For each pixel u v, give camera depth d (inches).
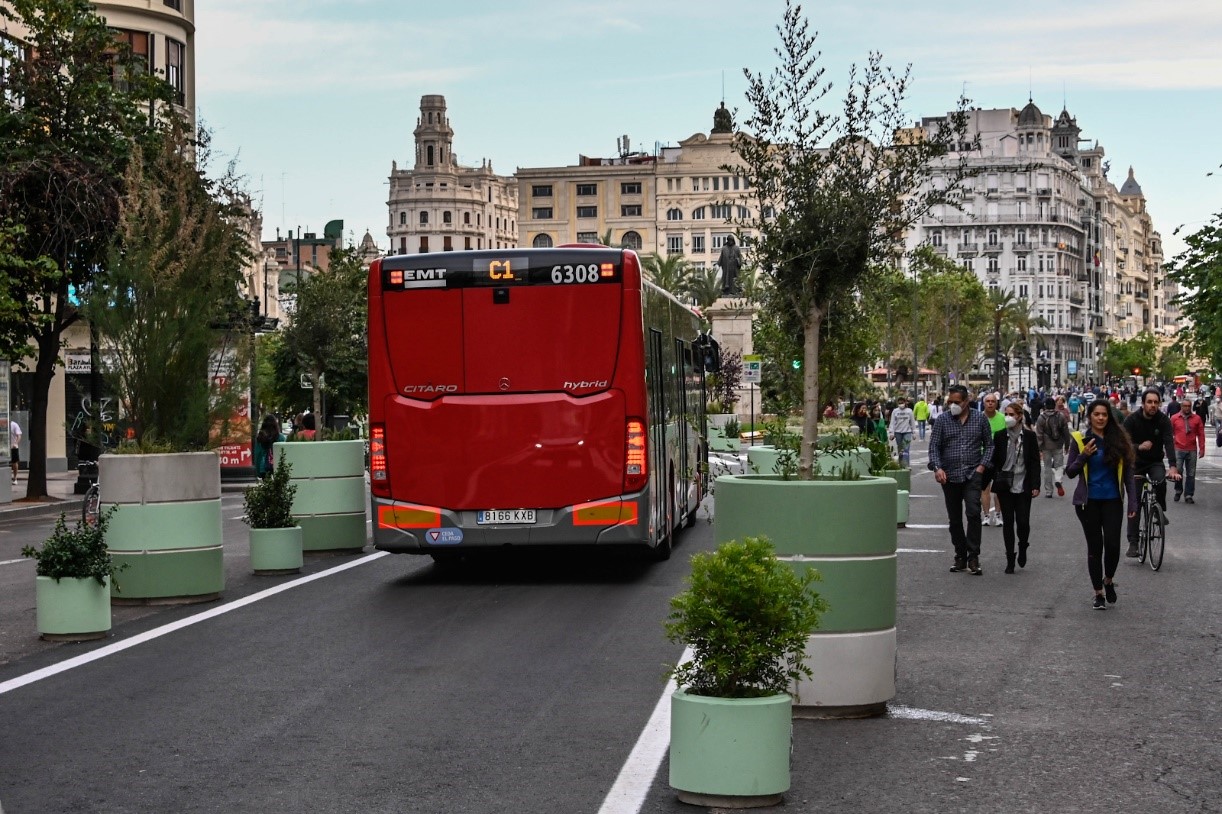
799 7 526.3
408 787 298.8
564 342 649.0
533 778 305.3
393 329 654.5
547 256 650.2
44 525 1134.4
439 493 652.1
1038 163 7455.7
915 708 377.7
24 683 422.6
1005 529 697.0
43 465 1393.9
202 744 340.8
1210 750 332.2
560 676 422.9
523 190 7593.5
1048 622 532.4
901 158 524.4
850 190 516.1
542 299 649.6
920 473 1716.3
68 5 1387.8
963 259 7445.9
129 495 594.9
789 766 289.1
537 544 649.6
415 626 528.7
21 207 1354.6
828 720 362.9
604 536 647.8
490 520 650.8
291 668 441.7
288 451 809.5
